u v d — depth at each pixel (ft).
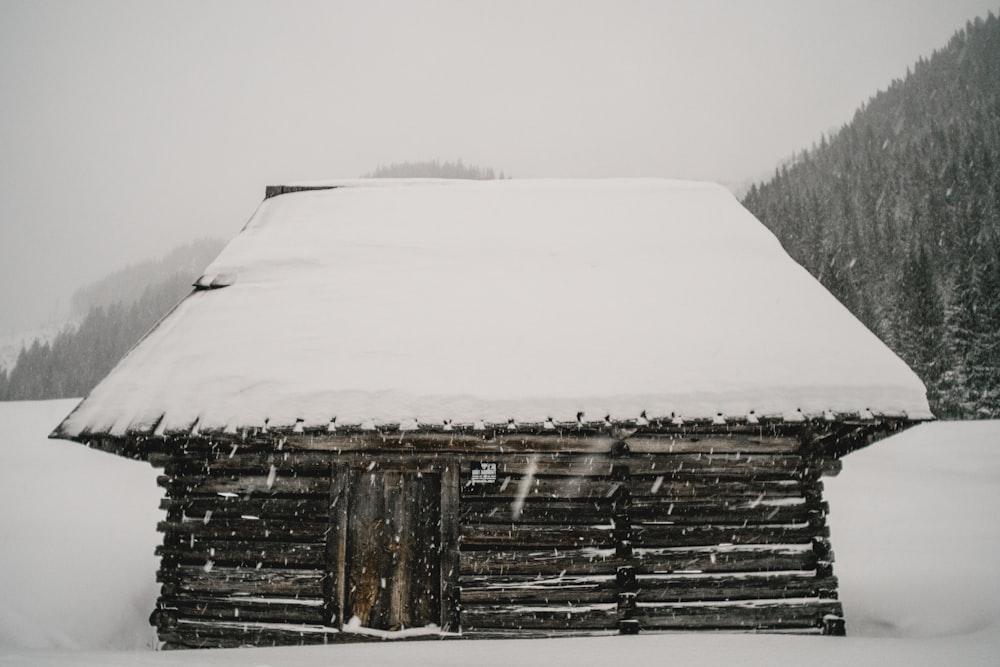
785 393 20.44
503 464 21.70
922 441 67.67
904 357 119.96
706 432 21.83
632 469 21.76
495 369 21.44
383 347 22.34
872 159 263.08
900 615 26.11
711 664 16.66
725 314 24.07
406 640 20.58
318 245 28.78
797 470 21.97
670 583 21.26
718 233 30.14
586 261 27.91
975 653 17.56
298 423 19.84
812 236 174.09
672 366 21.44
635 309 24.44
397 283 26.11
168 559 21.65
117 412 20.62
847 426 21.52
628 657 17.43
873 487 48.37
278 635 20.83
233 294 25.53
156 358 22.49
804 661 16.89
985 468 54.65
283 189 35.94
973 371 108.27
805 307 24.43
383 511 21.76
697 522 21.74
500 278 26.63
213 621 21.31
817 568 21.39
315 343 22.58
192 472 21.95
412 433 20.95
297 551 21.40
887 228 184.65
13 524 36.04
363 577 21.34
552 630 20.81
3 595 26.37
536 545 21.36
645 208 32.96
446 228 30.89
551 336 22.94
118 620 26.04
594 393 20.53
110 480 45.91
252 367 21.62
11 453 53.01
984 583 27.94
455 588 20.92
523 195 34.65
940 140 247.50
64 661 17.08
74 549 32.19
